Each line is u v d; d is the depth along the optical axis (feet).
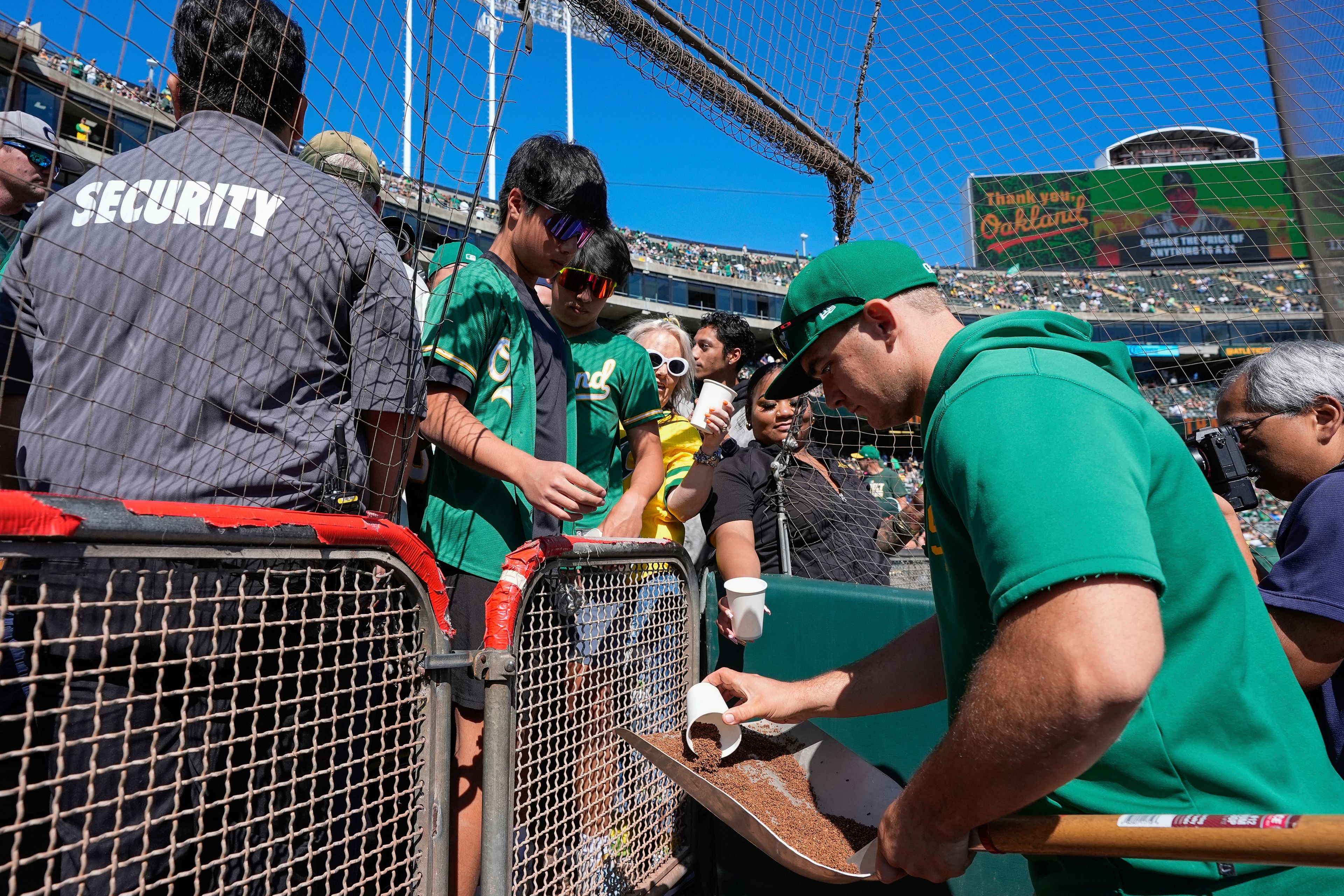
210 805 2.76
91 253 3.60
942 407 3.33
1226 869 3.18
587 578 5.18
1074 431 2.88
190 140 3.83
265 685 3.36
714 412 8.00
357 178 5.61
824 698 5.00
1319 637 4.23
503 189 6.54
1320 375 5.57
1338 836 2.49
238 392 3.62
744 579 6.07
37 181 3.47
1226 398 6.08
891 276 4.15
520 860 4.45
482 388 5.81
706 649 6.68
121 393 3.53
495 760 4.03
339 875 3.62
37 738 2.92
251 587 3.25
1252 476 5.90
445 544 5.56
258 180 3.90
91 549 2.41
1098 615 2.56
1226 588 3.33
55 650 2.93
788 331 4.51
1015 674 2.71
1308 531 4.43
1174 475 3.27
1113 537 2.60
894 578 10.42
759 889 6.88
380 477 4.38
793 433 8.61
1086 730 2.57
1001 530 2.79
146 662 3.07
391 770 3.82
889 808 3.63
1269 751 3.27
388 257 4.29
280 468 3.68
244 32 3.94
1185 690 3.27
